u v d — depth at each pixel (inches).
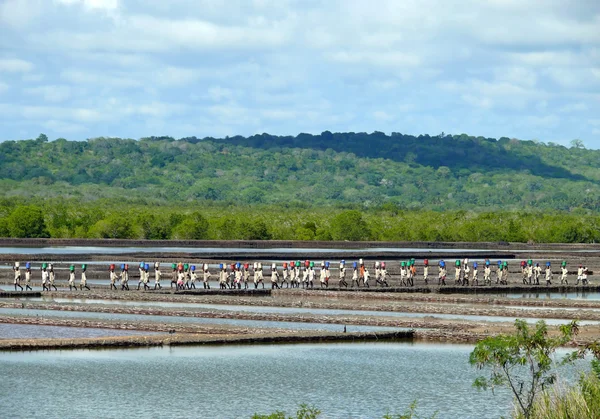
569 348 3850.9
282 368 3570.4
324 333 4156.0
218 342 4001.0
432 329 4338.1
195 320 4608.8
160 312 4810.5
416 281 6776.6
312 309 5231.3
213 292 5920.3
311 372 3503.9
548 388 2539.4
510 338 2427.4
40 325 4384.8
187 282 6107.3
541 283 6879.9
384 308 5196.9
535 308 5226.4
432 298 5689.0
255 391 3221.0
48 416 2893.7
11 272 6683.1
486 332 4239.7
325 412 2982.3
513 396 3110.2
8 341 3794.3
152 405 3036.4
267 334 4124.0
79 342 3841.0
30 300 5315.0
